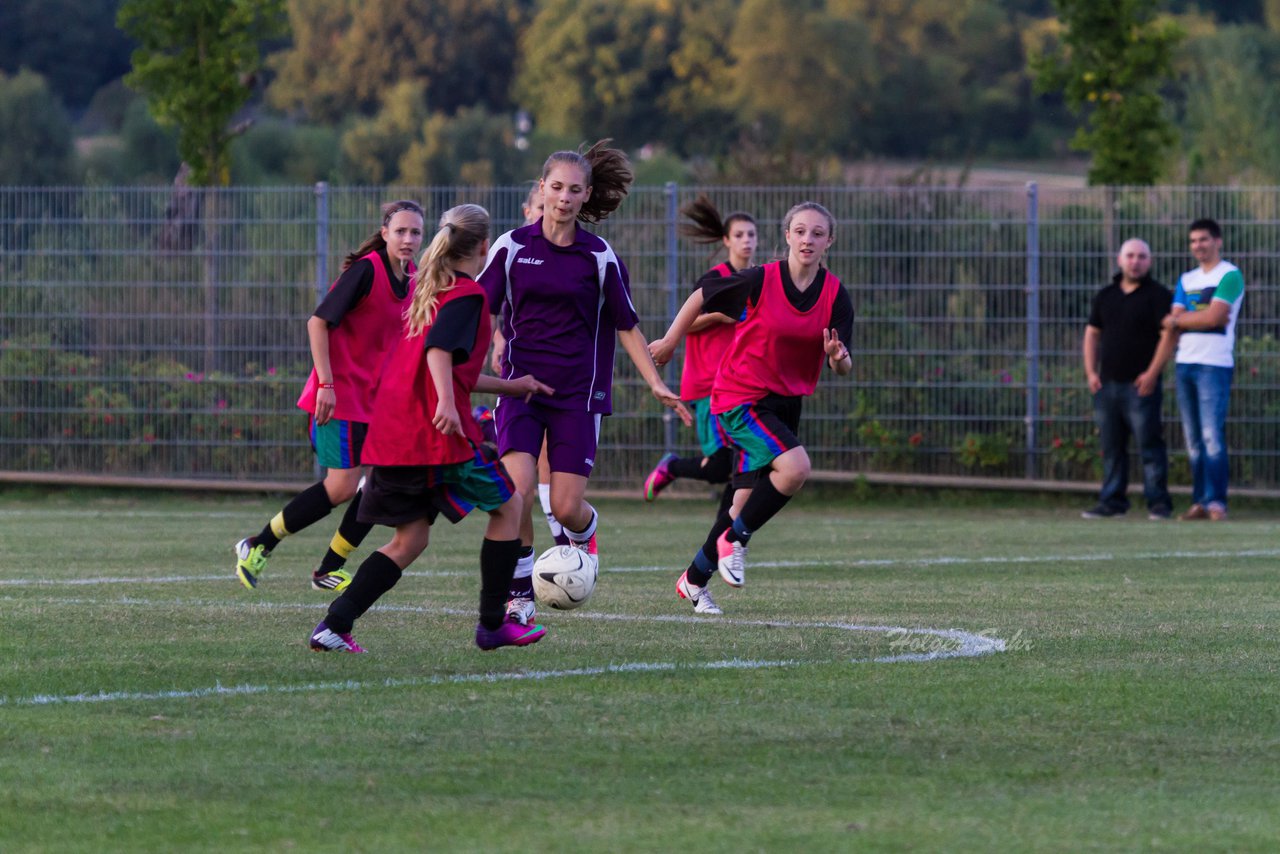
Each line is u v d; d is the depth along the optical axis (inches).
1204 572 1269.7
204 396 2174.0
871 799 531.2
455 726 632.4
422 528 807.1
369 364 1071.0
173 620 928.3
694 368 1221.7
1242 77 4475.9
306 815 507.8
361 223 2156.7
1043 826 500.1
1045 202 2114.9
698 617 973.2
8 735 612.7
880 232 2128.4
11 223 2188.7
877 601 1063.0
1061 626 929.5
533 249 925.2
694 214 1249.4
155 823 498.6
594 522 960.9
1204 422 1927.9
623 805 521.3
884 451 2133.4
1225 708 677.3
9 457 2193.7
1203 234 1916.8
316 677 739.4
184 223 2171.5
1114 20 2491.4
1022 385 2116.1
